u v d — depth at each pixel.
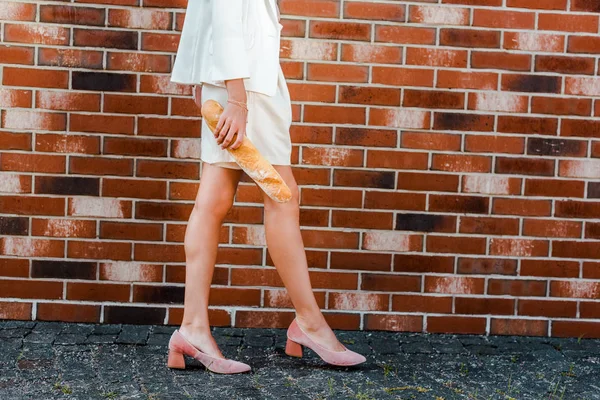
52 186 3.80
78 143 3.79
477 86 3.85
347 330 3.92
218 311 3.88
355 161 3.85
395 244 3.89
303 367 3.33
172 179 3.83
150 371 3.20
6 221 3.80
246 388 3.03
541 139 3.89
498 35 3.84
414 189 3.88
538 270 3.94
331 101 3.82
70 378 3.08
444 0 3.81
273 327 3.90
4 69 3.74
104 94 3.78
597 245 3.94
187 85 3.80
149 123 3.80
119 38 3.77
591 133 3.90
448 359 3.54
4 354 3.35
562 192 3.91
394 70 3.82
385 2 3.79
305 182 3.85
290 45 3.79
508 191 3.90
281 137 3.21
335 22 3.79
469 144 3.87
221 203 3.21
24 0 3.73
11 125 3.77
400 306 3.92
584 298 3.96
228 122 2.98
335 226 3.87
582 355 3.67
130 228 3.84
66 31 3.75
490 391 3.11
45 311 3.84
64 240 3.83
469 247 3.91
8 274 3.83
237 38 2.96
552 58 3.86
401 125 3.85
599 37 3.86
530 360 3.56
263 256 3.88
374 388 3.08
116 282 3.86
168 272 3.87
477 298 3.93
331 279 3.89
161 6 3.77
